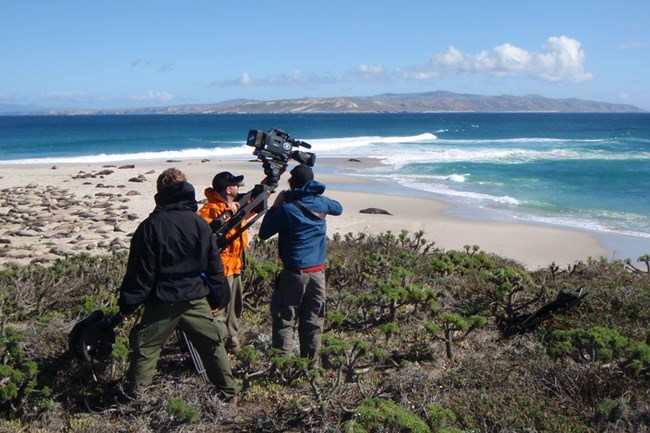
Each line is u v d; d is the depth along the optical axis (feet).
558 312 21.65
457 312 22.74
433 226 54.90
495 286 24.62
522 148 154.10
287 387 16.19
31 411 14.51
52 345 17.60
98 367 16.30
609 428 13.65
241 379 16.55
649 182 87.76
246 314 22.47
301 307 17.31
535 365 16.81
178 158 128.67
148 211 56.54
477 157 126.21
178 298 14.24
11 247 40.63
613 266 29.53
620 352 16.51
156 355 14.78
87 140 196.44
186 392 15.06
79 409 15.16
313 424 14.33
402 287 22.63
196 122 428.15
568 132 259.39
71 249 40.22
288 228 16.85
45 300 23.48
